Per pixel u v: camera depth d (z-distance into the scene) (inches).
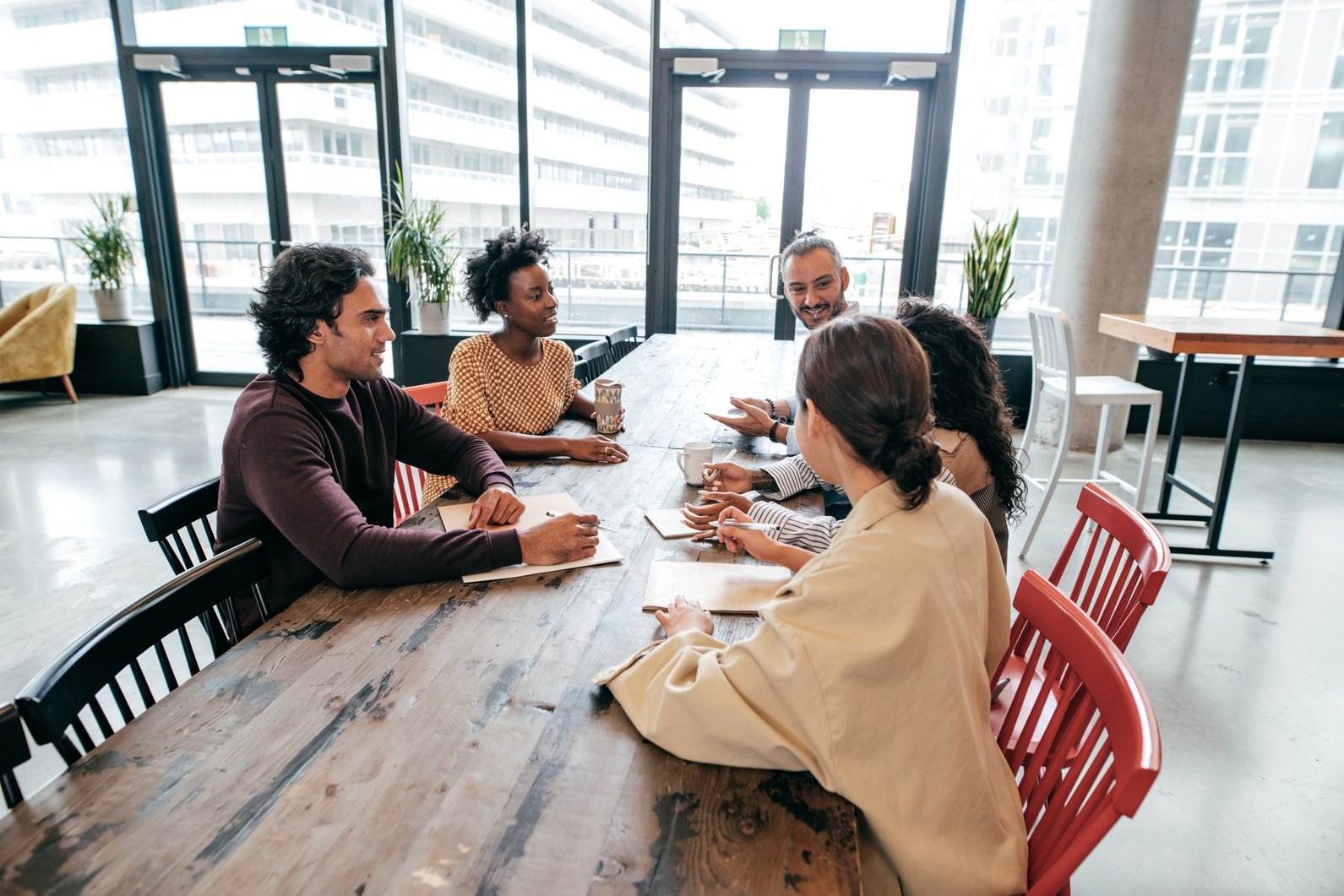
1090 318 178.2
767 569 53.1
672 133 201.5
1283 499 154.9
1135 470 171.6
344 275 54.9
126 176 222.7
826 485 68.9
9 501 140.8
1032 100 191.9
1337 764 77.0
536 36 201.2
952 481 52.3
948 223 201.5
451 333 214.4
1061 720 39.2
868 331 33.9
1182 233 214.5
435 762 33.4
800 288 86.5
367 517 65.9
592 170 207.0
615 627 45.1
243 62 207.6
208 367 242.5
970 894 31.0
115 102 216.1
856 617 30.9
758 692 32.2
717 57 193.3
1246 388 118.2
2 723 30.6
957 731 31.0
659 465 76.7
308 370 57.6
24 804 30.2
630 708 36.5
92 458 166.1
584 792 31.9
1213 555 125.2
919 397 33.4
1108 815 29.7
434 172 215.3
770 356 140.7
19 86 219.6
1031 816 37.9
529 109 205.2
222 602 51.2
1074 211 177.5
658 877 27.8
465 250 216.4
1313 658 96.1
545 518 61.2
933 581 31.0
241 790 31.2
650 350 145.8
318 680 39.2
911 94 194.1
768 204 204.8
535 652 42.4
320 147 214.2
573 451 78.5
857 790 30.4
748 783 32.8
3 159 229.0
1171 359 197.0
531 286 84.2
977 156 196.5
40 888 26.2
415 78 208.7
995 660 39.4
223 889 26.5
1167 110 165.3
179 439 180.7
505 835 29.4
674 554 55.7
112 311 222.2
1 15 213.6
